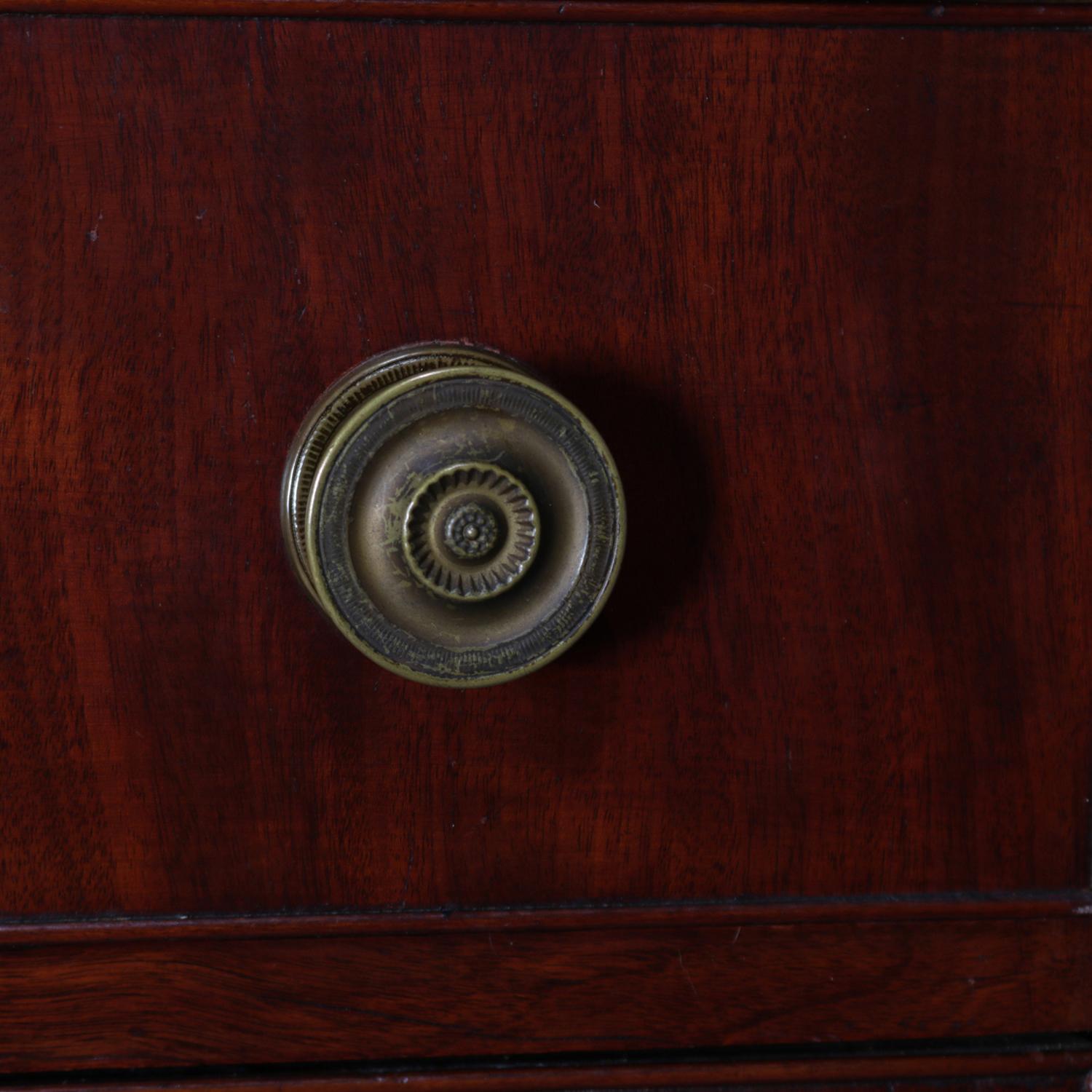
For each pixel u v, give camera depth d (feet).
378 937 1.21
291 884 1.20
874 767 1.22
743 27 1.19
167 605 1.19
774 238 1.20
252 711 1.20
